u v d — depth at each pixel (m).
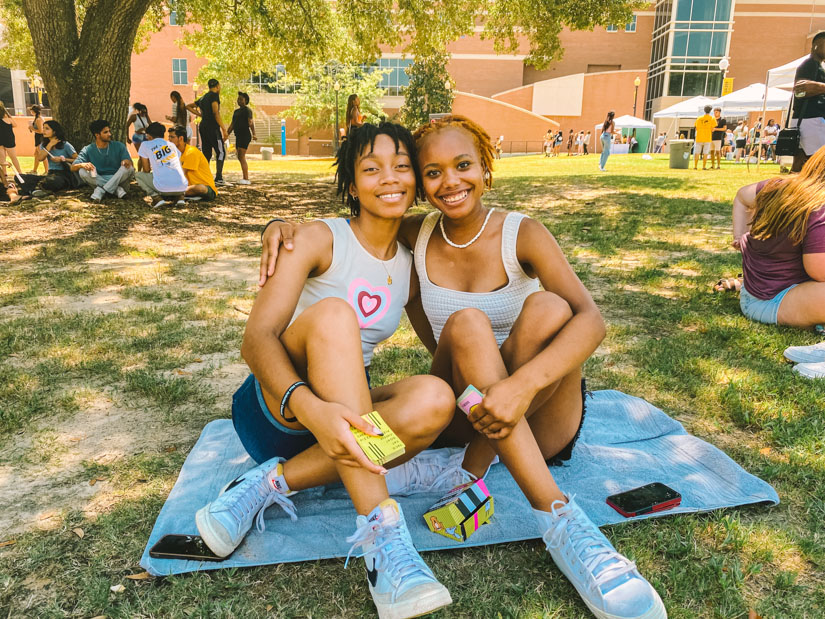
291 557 1.90
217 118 11.38
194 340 3.93
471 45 45.06
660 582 1.80
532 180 13.47
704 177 13.45
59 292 5.05
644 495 2.16
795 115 8.77
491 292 2.22
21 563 1.89
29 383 3.25
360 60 16.16
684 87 40.06
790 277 4.07
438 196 2.08
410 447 1.94
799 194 3.92
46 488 2.30
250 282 5.46
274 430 2.02
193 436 2.72
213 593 1.77
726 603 1.72
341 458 1.67
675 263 5.99
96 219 8.03
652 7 43.66
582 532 1.77
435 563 1.91
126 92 10.04
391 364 3.58
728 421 2.89
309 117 38.59
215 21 15.73
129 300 4.85
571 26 12.86
